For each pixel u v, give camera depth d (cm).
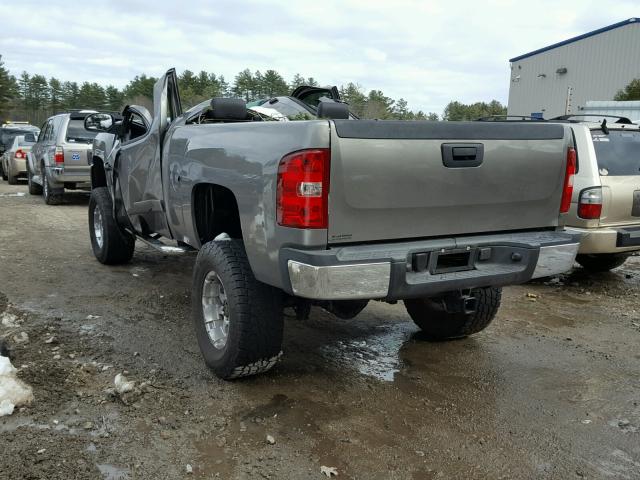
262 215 330
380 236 324
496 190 355
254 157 336
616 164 627
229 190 381
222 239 381
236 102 446
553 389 389
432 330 472
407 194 323
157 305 539
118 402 347
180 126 452
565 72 3703
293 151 306
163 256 743
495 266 359
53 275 636
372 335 483
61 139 1194
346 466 293
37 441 303
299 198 303
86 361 405
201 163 397
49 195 1245
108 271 659
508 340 483
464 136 336
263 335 356
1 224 972
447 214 344
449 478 286
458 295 363
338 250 309
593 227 611
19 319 486
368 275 309
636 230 614
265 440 313
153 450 300
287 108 582
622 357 451
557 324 530
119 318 500
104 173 713
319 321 515
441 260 349
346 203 308
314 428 327
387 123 312
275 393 368
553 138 374
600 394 383
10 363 368
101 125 624
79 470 280
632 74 3319
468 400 369
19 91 9950
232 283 353
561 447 316
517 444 318
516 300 609
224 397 360
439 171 330
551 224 391
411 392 377
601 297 626
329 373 402
